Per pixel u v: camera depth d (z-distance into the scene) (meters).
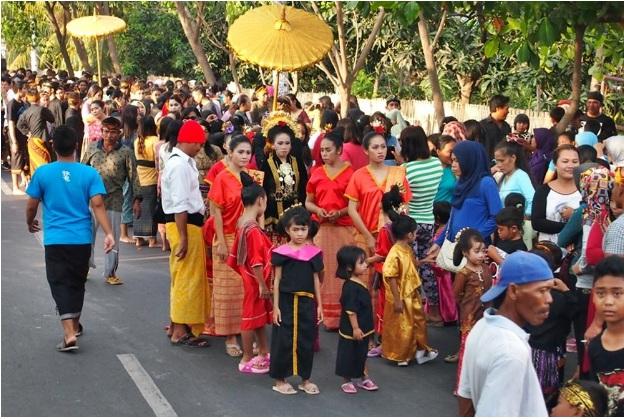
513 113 18.30
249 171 8.75
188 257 8.38
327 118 11.54
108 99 18.89
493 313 4.50
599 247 6.73
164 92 19.25
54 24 28.59
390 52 22.27
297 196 9.08
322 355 8.42
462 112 19.56
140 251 12.65
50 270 8.22
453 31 20.42
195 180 8.40
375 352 8.43
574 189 8.12
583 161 8.82
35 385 7.38
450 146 9.27
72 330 8.22
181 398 7.18
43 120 15.85
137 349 8.38
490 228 7.88
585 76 18.95
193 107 13.62
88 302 9.92
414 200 9.12
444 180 9.27
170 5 24.98
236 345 8.37
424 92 23.42
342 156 9.91
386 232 8.29
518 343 4.28
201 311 8.45
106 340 8.61
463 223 7.96
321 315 7.47
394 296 8.00
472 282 7.32
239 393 7.34
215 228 8.29
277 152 8.99
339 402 7.20
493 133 11.60
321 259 7.41
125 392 7.28
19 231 13.56
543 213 8.14
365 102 22.67
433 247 8.62
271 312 7.86
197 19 22.95
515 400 4.23
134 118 13.32
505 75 20.28
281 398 7.25
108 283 10.75
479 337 4.39
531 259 4.39
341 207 9.07
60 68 36.16
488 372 4.28
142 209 12.79
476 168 7.96
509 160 8.79
